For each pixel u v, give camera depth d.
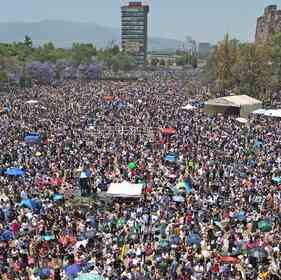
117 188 46.78
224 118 91.44
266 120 91.75
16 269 31.38
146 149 63.38
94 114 90.69
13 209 40.59
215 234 37.16
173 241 35.69
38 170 53.06
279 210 42.56
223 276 30.97
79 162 56.22
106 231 37.88
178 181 50.75
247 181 49.56
